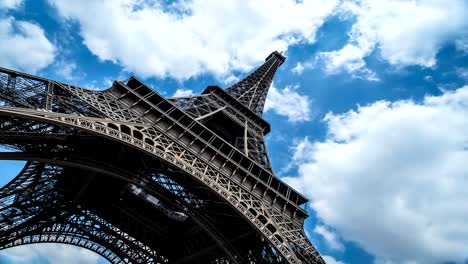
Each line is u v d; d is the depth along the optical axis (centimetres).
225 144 5969
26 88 3741
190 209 5238
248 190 5456
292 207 5884
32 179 5638
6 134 3412
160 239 7494
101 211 6950
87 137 4388
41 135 3706
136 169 5303
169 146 4831
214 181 4828
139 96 5375
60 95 4191
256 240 5600
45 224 6369
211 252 6444
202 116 6938
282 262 5022
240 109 9250
